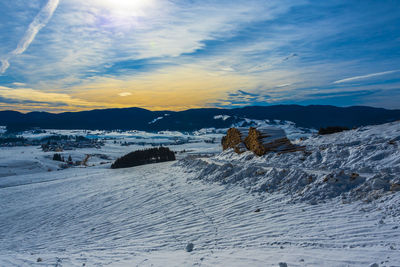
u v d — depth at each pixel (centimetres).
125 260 602
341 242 513
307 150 1680
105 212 1195
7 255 804
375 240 492
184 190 1307
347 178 852
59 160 10300
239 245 603
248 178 1189
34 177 4225
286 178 1017
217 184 1270
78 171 4675
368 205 681
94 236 902
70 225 1104
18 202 1822
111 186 1853
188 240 705
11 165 7381
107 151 18938
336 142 1917
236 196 1027
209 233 728
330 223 622
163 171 2138
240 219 786
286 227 653
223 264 498
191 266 509
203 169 1580
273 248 548
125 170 2897
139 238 794
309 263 444
